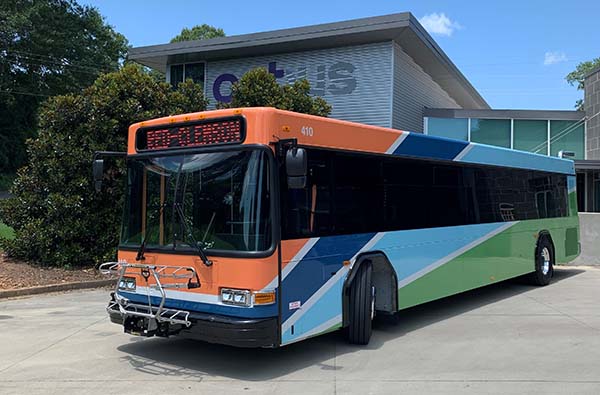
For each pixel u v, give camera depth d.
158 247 6.52
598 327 8.55
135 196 6.96
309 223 6.53
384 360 6.69
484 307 10.36
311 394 5.43
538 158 12.98
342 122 7.20
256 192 5.98
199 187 6.35
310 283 6.48
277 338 5.96
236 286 5.87
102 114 13.45
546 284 13.18
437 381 5.85
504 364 6.51
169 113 14.32
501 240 11.10
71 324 8.69
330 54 20.98
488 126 23.77
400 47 20.72
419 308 10.28
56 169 13.26
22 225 13.70
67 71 46.25
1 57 42.94
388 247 7.89
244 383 5.78
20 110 45.66
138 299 6.70
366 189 7.57
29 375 6.05
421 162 8.83
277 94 16.69
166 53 22.41
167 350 7.14
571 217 14.67
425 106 23.94
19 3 43.19
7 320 8.98
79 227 13.18
